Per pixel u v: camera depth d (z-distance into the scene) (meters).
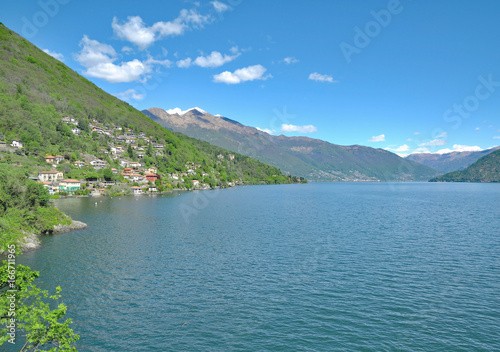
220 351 29.81
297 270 51.41
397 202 173.88
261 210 131.38
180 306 38.84
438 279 47.12
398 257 58.28
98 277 48.31
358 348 30.06
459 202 172.75
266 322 35.03
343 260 56.59
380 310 37.53
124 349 30.05
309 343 30.98
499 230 84.81
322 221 101.25
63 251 62.84
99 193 187.38
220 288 44.22
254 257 58.66
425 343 30.81
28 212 76.19
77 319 35.56
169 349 30.12
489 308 37.91
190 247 66.12
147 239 73.69
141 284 45.66
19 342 31.09
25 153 188.50
